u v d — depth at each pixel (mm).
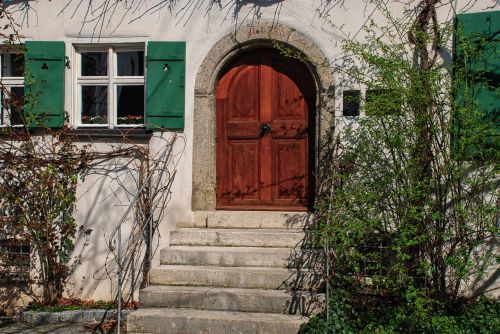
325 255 6004
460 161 6109
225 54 7324
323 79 7062
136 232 7309
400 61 6277
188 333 5805
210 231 6938
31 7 7664
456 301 6227
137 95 7699
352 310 5910
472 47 6441
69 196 7387
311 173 7379
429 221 6105
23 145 7461
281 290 6188
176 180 7336
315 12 7117
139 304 6512
